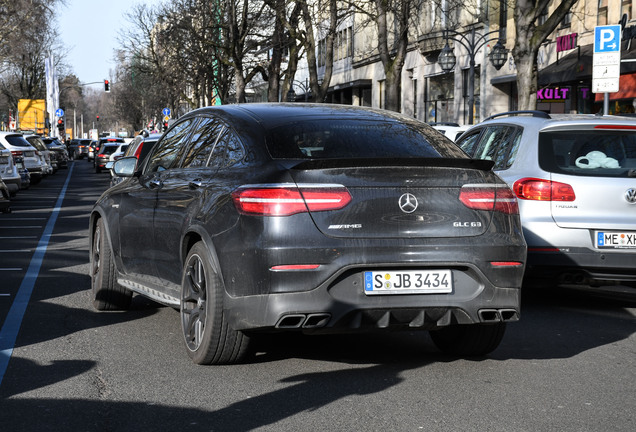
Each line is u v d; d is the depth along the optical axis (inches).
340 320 210.8
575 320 318.0
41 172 1339.8
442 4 1608.0
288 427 181.9
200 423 184.7
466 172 223.1
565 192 324.5
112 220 313.1
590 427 184.5
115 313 320.5
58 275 422.6
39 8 2367.1
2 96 4323.3
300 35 1285.7
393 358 248.5
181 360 243.0
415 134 246.7
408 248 213.0
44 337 274.8
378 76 2098.9
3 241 582.9
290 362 241.4
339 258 208.8
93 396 205.2
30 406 196.7
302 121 240.2
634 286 346.0
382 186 214.1
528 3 762.8
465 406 199.0
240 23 1668.3
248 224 212.7
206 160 252.8
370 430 180.4
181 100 3046.3
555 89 1125.7
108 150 1967.3
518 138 347.3
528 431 181.2
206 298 229.5
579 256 323.6
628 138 336.5
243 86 1679.4
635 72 932.6
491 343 245.0
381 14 1073.5
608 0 1048.8
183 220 246.2
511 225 225.6
